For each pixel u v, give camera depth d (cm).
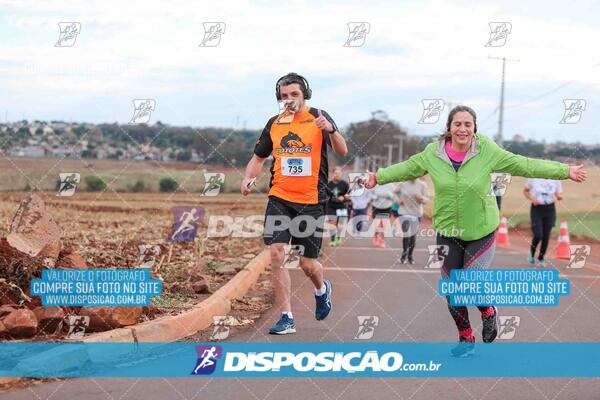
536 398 545
